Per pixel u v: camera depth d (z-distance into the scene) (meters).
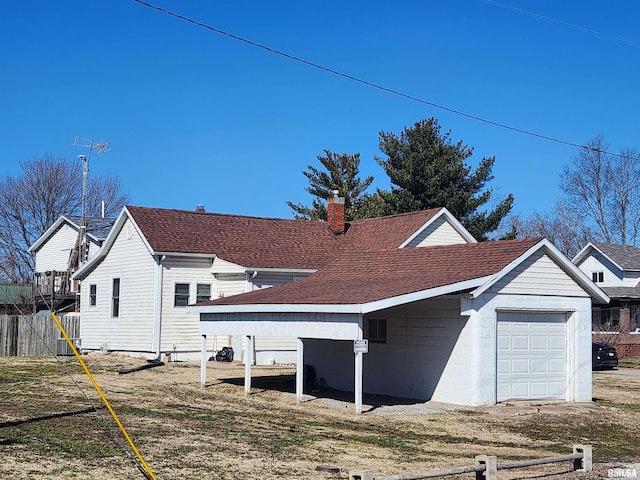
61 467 11.64
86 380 24.56
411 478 10.44
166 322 31.61
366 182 66.88
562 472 13.03
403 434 16.41
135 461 12.30
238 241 34.06
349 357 24.06
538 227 76.38
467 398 20.47
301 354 20.64
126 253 33.69
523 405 20.78
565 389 22.22
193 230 33.72
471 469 11.08
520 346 21.44
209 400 20.88
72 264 46.25
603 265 57.00
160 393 21.91
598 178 69.50
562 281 22.08
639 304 52.22
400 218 37.16
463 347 20.67
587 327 22.47
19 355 34.50
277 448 14.09
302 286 23.98
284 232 36.47
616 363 36.53
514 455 14.47
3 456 12.23
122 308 33.62
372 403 21.00
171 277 31.86
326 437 15.60
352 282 22.78
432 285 19.56
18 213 61.00
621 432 17.89
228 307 22.66
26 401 19.36
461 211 50.25
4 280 60.03
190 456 12.95
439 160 50.56
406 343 22.34
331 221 38.25
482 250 22.50
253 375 27.22
